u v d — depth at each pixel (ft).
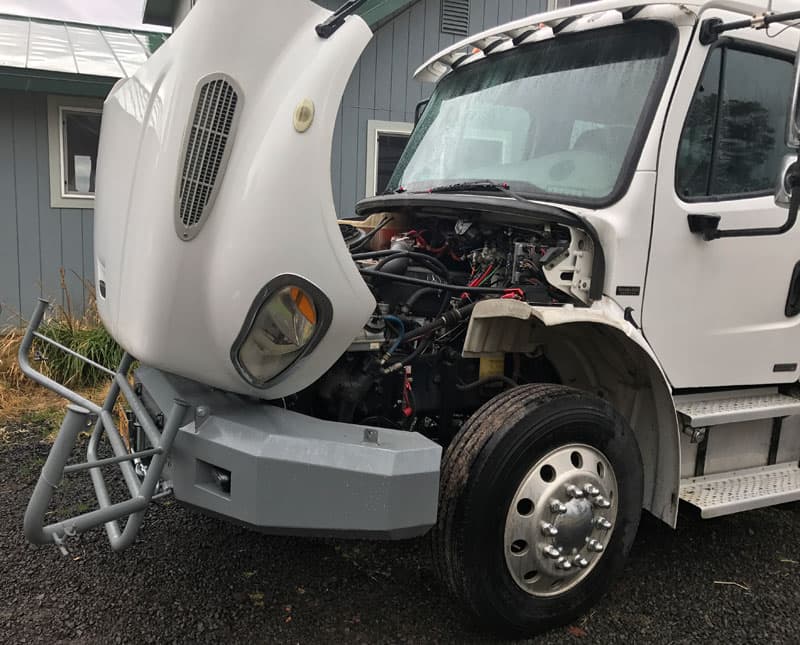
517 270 10.24
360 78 29.45
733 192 10.77
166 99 7.47
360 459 7.67
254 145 7.42
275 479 7.50
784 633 9.63
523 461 8.67
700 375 10.75
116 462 7.64
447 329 10.17
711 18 9.98
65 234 27.61
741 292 10.93
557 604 9.22
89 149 27.91
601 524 9.30
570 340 10.53
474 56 13.21
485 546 8.55
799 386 12.28
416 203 10.77
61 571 10.66
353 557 11.33
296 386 8.27
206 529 12.16
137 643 8.96
